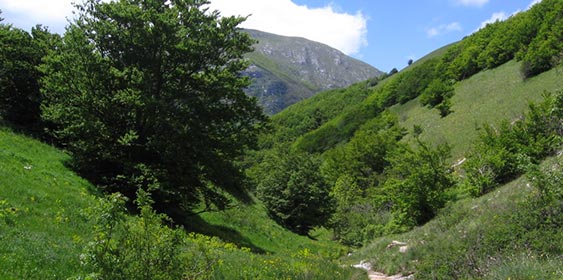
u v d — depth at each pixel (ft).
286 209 136.67
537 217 39.96
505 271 31.53
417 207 83.66
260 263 48.24
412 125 227.81
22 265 27.58
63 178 65.57
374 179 205.05
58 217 45.11
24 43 95.14
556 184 40.81
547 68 154.92
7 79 92.07
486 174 78.69
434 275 39.63
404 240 68.39
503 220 44.29
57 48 85.51
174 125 71.56
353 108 387.14
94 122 69.97
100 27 73.41
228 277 37.88
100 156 75.05
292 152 152.46
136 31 73.20
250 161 251.19
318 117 461.78
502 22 248.93
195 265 22.97
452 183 88.17
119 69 75.31
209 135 78.69
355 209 160.25
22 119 94.89
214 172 78.69
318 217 139.13
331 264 57.93
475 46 245.45
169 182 73.31
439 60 311.68
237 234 91.45
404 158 91.30
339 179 202.69
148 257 19.44
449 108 196.75
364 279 51.26
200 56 77.46
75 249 34.94
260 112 83.61
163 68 77.30
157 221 20.56
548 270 29.84
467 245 43.50
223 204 81.92
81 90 71.77
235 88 79.66
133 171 71.46
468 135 145.89
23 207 45.06
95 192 67.72
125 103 69.21
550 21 180.14
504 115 140.56
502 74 194.29
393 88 333.62
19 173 57.00
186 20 78.18
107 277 18.25
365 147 223.92
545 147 76.54
